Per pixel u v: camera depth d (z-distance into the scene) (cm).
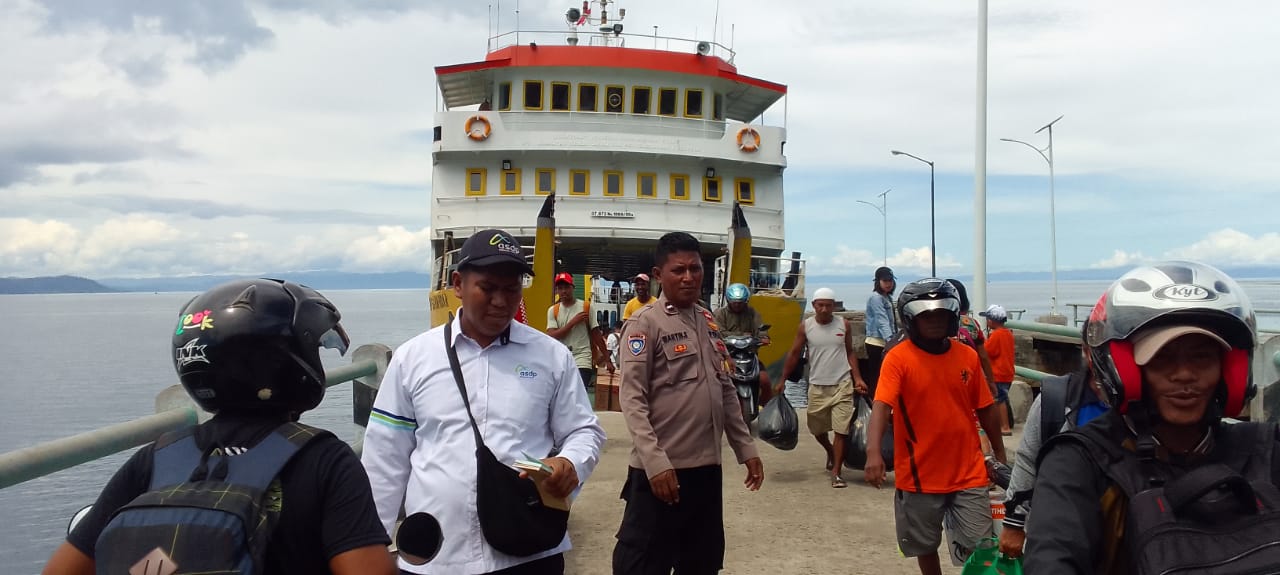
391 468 292
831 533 589
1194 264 200
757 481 419
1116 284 203
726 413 417
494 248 288
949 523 421
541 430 296
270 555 181
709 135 2022
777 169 2038
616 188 1953
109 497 189
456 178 1944
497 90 2064
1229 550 175
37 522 1143
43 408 3225
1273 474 190
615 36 2172
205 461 184
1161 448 198
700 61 2006
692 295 407
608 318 2030
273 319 191
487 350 296
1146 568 181
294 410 199
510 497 277
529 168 1930
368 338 7375
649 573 391
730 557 539
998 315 937
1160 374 193
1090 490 198
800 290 1869
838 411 727
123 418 2977
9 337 9256
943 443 413
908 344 420
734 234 1641
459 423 286
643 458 381
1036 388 1762
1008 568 297
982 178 1521
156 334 9981
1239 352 191
